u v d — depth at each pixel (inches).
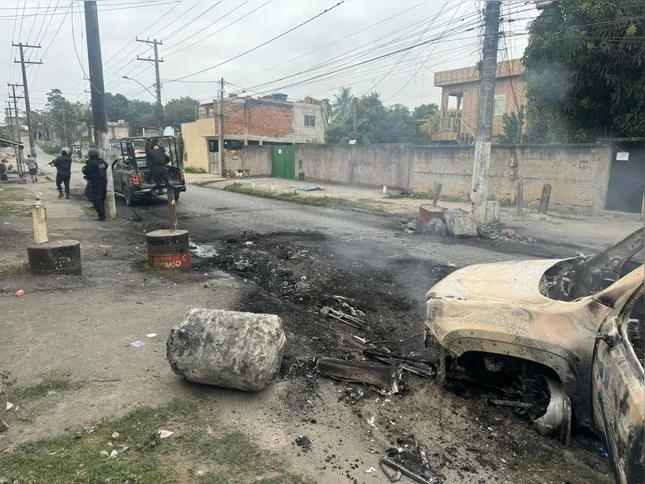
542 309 127.9
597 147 553.3
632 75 513.3
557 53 535.5
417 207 640.4
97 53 479.2
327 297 253.8
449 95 1049.5
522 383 141.0
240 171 1214.3
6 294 238.8
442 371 149.7
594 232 459.8
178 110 2699.3
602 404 100.7
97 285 261.1
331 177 1015.6
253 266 323.0
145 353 175.3
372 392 152.9
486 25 448.1
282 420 135.7
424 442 127.6
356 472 114.9
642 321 128.5
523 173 634.8
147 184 631.8
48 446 119.6
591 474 115.5
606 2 496.7
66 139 3248.0
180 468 113.2
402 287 272.4
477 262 333.7
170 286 264.5
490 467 117.7
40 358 169.2
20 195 716.7
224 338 146.0
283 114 1512.1
